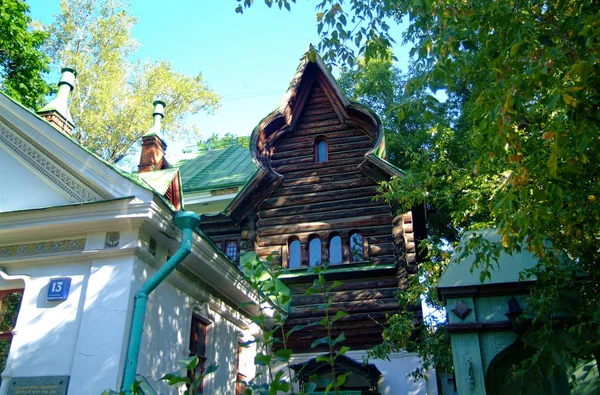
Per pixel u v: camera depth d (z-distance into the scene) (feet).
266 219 49.06
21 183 30.99
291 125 52.85
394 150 73.87
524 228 19.10
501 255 27.37
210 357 34.14
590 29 17.21
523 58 22.09
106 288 26.63
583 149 17.28
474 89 22.33
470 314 26.55
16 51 64.80
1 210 30.37
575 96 17.47
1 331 28.02
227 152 69.05
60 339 26.50
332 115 53.01
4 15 62.49
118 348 25.08
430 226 68.44
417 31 26.58
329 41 27.78
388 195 37.58
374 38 27.17
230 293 37.04
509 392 26.03
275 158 52.11
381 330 42.27
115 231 27.91
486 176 32.22
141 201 26.94
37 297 27.84
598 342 21.40
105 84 73.36
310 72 54.65
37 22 75.72
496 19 20.30
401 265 43.80
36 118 31.01
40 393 25.25
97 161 29.07
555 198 20.58
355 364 38.34
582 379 25.07
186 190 56.44
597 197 20.48
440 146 37.83
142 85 79.20
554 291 22.94
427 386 39.96
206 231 52.60
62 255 28.27
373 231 46.03
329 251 46.65
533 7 22.06
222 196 55.31
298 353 43.32
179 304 31.24
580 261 24.38
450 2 23.72
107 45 78.43
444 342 34.76
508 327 25.94
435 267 37.78
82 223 27.76
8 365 26.35
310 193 49.32
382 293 43.62
